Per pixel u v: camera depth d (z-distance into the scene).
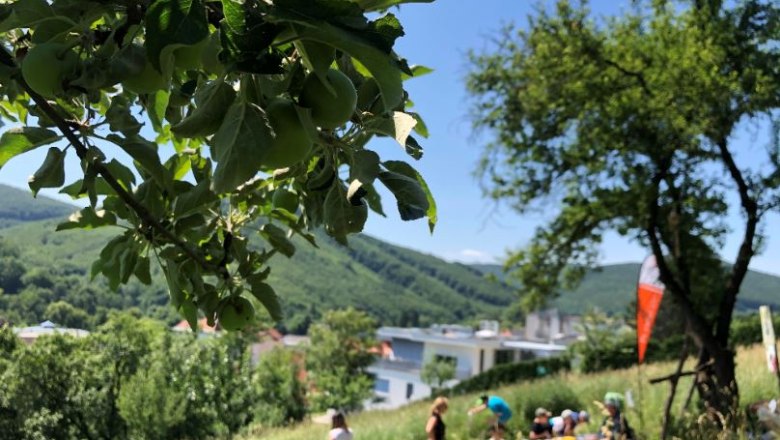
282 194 1.88
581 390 14.64
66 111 1.55
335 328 53.94
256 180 1.76
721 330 9.46
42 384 16.53
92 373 18.11
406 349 65.62
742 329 23.61
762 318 7.30
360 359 53.28
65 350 17.05
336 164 1.11
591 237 12.62
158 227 1.58
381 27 0.86
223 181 0.84
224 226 1.86
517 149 12.86
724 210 10.67
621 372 20.34
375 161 1.07
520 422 12.72
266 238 1.88
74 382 17.12
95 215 1.71
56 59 1.05
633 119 10.40
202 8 0.85
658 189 10.40
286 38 0.88
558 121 12.45
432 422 9.03
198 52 0.99
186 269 1.77
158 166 1.37
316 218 1.55
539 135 12.62
